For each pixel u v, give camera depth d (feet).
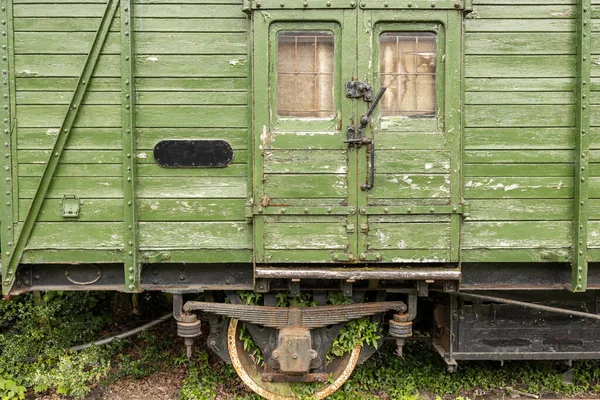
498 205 11.97
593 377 15.31
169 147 11.82
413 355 16.21
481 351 13.35
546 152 11.95
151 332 17.16
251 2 11.32
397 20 11.37
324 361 13.01
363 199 11.53
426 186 11.54
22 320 15.85
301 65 11.66
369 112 11.31
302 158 11.49
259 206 11.48
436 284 12.90
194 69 11.78
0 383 13.58
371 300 13.43
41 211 11.84
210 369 15.21
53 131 11.73
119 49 11.69
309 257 11.58
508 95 11.86
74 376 13.60
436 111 11.62
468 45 11.79
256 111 11.41
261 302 13.14
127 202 11.75
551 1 11.79
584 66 11.64
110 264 12.39
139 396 14.06
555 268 12.50
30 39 11.63
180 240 11.97
